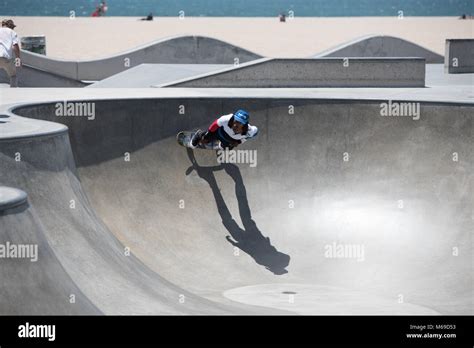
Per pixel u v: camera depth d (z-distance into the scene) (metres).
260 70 22.61
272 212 15.01
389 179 15.35
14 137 10.63
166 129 15.52
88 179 14.35
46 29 57.47
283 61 22.59
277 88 22.22
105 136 14.94
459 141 15.30
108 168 14.69
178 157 15.31
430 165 15.27
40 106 14.70
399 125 15.80
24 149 10.75
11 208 7.67
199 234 14.30
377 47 32.16
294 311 11.53
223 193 15.11
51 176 11.16
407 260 13.72
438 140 15.47
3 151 10.46
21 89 19.62
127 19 73.50
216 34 55.66
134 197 14.50
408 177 15.27
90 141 14.80
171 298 11.00
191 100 15.84
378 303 12.16
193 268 13.43
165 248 13.77
